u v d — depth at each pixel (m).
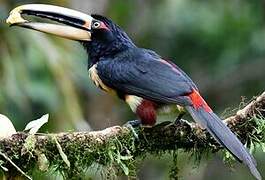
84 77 14.91
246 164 8.25
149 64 9.56
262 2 18.19
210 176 19.19
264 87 19.17
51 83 13.27
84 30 9.91
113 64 9.66
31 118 13.71
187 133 8.85
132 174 8.57
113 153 8.45
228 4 18.16
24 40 12.99
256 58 18.83
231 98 19.42
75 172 8.34
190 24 18.42
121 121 18.19
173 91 9.16
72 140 8.28
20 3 13.57
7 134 8.07
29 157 8.06
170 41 18.95
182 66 19.03
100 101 17.14
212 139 8.88
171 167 9.00
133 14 18.80
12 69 12.86
